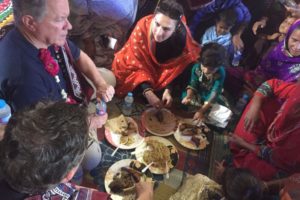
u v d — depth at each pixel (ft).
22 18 5.05
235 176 6.23
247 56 8.77
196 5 8.10
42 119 3.35
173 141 8.43
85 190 3.81
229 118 8.95
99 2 8.19
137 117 8.82
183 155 8.21
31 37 5.32
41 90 5.40
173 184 7.55
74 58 6.75
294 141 7.28
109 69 9.62
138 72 8.75
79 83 6.77
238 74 9.21
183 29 8.23
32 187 3.30
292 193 6.38
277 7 7.68
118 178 7.14
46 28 5.16
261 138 8.10
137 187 6.08
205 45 8.22
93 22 8.68
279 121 7.52
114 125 8.20
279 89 7.77
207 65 8.09
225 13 8.14
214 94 8.76
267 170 7.55
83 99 6.84
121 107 8.92
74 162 3.46
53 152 3.21
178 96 9.38
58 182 3.42
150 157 7.73
